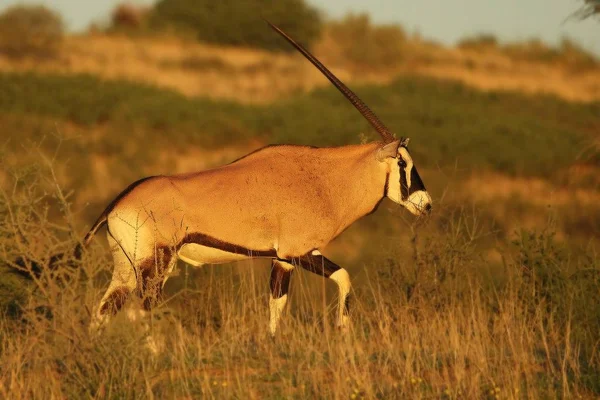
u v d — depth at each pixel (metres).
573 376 19.62
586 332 22.27
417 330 21.91
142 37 152.12
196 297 25.11
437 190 58.47
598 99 124.38
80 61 126.94
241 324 22.78
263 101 109.44
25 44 128.38
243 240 23.14
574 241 41.44
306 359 19.88
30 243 19.09
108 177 63.78
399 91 111.56
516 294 23.97
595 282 24.16
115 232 22.28
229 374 19.39
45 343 18.41
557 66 165.12
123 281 22.20
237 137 83.44
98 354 17.80
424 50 166.62
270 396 18.30
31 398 17.88
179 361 20.00
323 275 23.92
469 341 20.77
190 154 79.50
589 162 70.88
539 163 76.25
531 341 21.42
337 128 85.44
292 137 83.12
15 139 68.69
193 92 113.69
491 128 89.38
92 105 84.62
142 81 102.94
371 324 23.27
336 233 24.86
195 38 156.75
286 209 23.52
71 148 68.81
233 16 160.50
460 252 25.62
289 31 164.12
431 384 18.88
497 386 18.53
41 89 88.88
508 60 167.38
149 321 20.22
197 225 22.69
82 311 18.44
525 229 25.81
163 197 22.41
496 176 75.69
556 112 109.38
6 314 22.38
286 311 24.20
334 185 24.45
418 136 83.44
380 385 18.81
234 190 23.05
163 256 22.28
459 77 142.38
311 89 114.25
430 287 24.94
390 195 25.25
